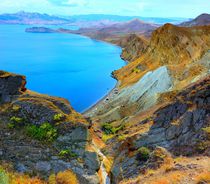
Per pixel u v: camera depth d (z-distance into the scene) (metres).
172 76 67.88
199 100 26.84
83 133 24.98
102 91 100.75
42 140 24.34
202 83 28.91
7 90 27.08
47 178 21.94
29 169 22.28
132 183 21.06
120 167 25.11
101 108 74.12
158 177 19.95
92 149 24.67
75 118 26.06
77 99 91.88
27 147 23.61
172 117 27.95
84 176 22.73
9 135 24.28
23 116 25.59
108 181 25.19
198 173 18.55
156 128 27.88
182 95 29.33
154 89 67.00
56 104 26.81
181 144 24.48
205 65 65.69
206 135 23.12
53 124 25.27
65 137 24.66
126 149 27.27
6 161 22.39
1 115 25.66
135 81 95.31
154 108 47.56
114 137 38.53
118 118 61.91
